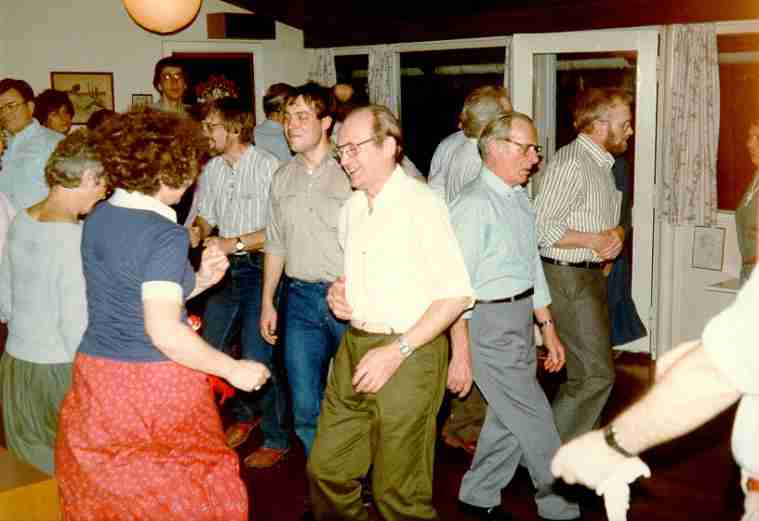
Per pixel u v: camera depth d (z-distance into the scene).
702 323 5.56
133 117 2.37
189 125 2.42
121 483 2.35
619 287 5.43
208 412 2.46
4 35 6.50
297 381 3.49
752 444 1.06
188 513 2.41
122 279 2.31
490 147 3.10
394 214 2.71
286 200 3.45
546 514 3.44
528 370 3.25
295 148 3.38
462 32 6.18
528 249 3.22
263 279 3.76
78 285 2.83
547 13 5.68
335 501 2.99
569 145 3.68
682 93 5.27
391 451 2.77
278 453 4.12
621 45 5.47
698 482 3.84
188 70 6.93
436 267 2.66
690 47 5.18
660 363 1.14
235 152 4.14
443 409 4.67
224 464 2.49
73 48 6.73
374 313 2.76
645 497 3.72
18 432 2.98
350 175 2.74
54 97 5.59
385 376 2.65
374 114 2.70
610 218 3.64
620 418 1.05
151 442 2.37
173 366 2.37
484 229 3.09
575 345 3.59
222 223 4.21
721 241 5.41
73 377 2.46
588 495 3.60
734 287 5.18
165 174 2.35
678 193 5.39
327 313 3.45
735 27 5.09
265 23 7.32
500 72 6.35
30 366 2.91
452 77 6.66
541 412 3.27
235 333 4.14
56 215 2.85
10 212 3.63
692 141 5.28
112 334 2.36
